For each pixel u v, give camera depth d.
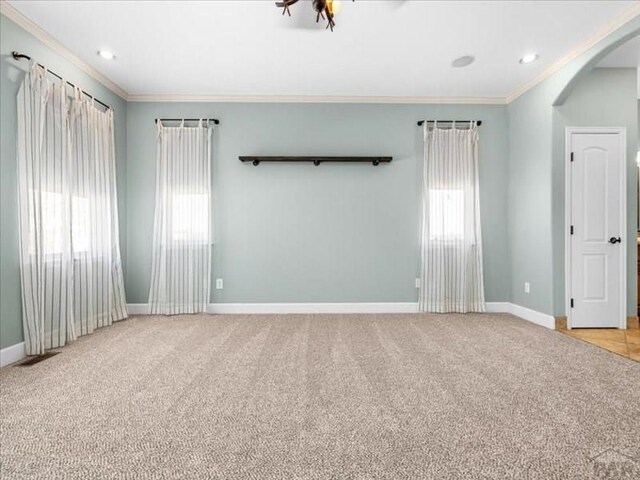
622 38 2.82
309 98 4.40
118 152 4.20
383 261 4.44
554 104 3.64
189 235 4.32
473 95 4.39
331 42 3.16
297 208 4.42
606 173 3.69
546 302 3.76
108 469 1.45
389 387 2.24
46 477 1.40
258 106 4.41
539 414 1.89
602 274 3.67
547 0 2.59
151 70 3.71
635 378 2.38
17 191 2.78
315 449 1.58
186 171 4.33
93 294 3.57
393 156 4.44
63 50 3.24
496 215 4.48
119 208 4.22
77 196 3.38
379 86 4.12
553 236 3.66
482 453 1.55
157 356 2.82
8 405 2.00
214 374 2.45
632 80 3.69
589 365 2.62
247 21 2.84
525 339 3.29
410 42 3.16
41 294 2.89
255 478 1.39
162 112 4.38
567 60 3.40
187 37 3.08
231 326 3.76
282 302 4.42
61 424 1.80
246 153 4.41
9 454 1.55
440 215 4.39
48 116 3.01
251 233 4.41
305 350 2.97
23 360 2.74
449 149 4.41
